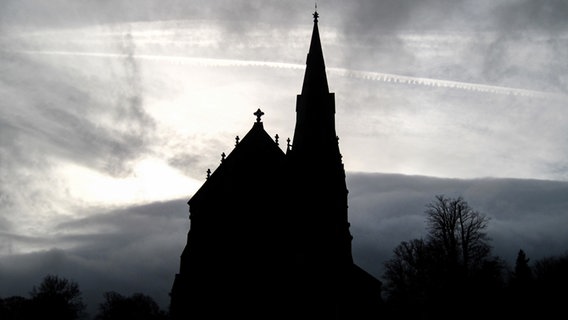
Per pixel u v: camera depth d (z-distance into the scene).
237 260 43.38
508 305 69.75
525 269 90.12
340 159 48.06
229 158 46.12
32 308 127.25
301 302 42.59
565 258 84.25
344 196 47.47
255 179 45.59
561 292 71.62
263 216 44.59
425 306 73.94
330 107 48.69
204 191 45.12
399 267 80.94
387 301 80.69
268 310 42.25
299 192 45.25
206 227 44.12
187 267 42.91
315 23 51.72
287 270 43.25
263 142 46.62
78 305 132.62
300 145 46.75
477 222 68.81
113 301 156.50
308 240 44.12
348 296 44.34
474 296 66.31
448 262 67.19
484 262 70.12
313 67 49.50
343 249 45.44
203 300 42.12
